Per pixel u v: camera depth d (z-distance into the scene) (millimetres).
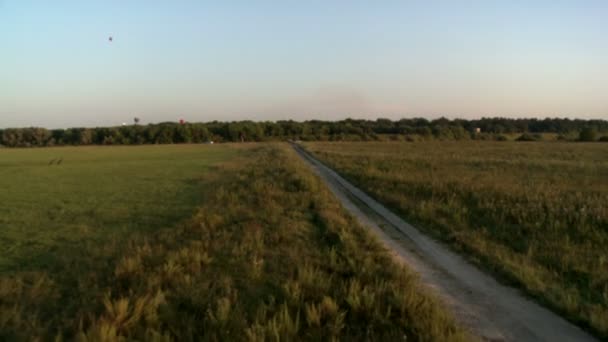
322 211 11047
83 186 19875
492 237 8570
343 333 4352
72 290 5660
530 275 6016
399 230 9531
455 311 4949
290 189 15766
